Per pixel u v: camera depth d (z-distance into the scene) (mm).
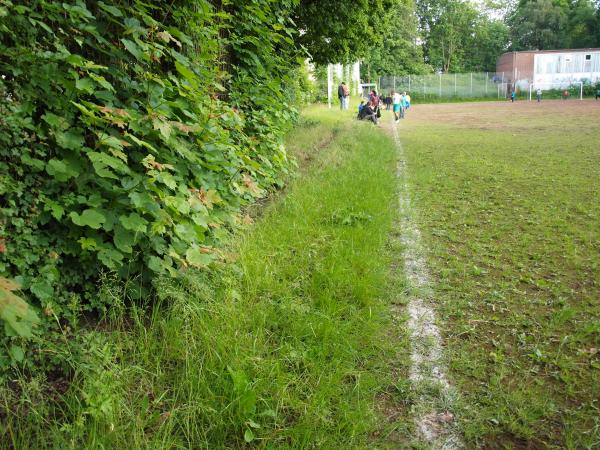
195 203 3691
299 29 12266
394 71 62531
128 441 2262
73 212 2861
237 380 2588
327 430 2518
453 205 7141
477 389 2902
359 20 13078
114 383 2465
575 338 3402
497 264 4777
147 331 3035
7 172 2689
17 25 2738
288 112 7828
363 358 3184
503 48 81688
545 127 19297
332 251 4707
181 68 3713
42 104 2939
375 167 9391
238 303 3455
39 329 2695
